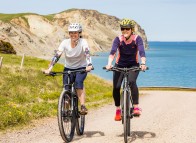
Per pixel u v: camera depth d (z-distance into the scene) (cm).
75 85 818
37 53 16838
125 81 794
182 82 8056
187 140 827
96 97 2453
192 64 15225
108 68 773
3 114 1100
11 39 15912
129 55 808
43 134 925
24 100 1795
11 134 926
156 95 2906
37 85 2388
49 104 1553
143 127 1009
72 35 794
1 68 2672
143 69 768
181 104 1850
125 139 770
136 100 807
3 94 1841
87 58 795
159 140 823
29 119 1162
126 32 788
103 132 937
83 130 902
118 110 841
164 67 13275
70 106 799
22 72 2673
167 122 1108
